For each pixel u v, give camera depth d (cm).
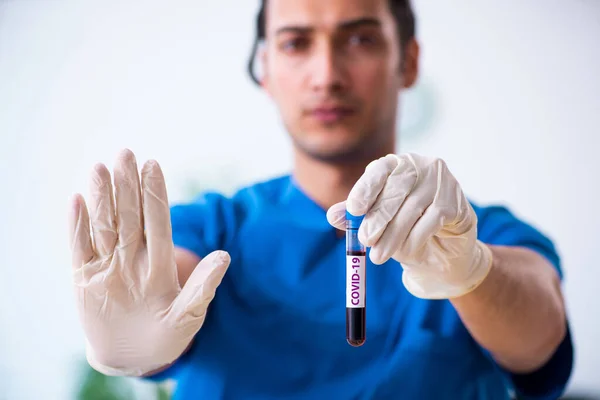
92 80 319
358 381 145
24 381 301
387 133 164
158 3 321
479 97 313
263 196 167
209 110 317
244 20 320
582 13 313
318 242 156
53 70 319
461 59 314
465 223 113
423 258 119
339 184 162
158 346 119
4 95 316
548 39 314
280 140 315
